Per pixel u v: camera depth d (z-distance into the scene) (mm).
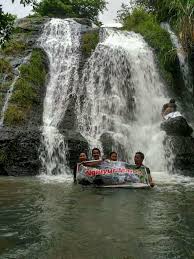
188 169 14055
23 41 19438
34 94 16531
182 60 20375
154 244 4398
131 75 18344
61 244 4395
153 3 24594
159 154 14742
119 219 5637
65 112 16031
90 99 16922
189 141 14758
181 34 15688
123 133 15875
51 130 14047
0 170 13102
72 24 21031
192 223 5398
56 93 17359
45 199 7484
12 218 5703
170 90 19047
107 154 14109
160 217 5789
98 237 4676
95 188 9148
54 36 20328
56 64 18828
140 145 15547
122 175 9383
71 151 13398
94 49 19547
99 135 15766
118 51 18453
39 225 5266
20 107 15602
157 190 8883
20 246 4328
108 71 18000
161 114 17094
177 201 7281
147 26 21844
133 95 17938
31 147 13414
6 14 8328
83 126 15938
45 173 13219
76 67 18312
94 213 6078
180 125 15141
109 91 17578
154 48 20156
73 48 19484
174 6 15422
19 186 9602
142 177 9398
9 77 16906
